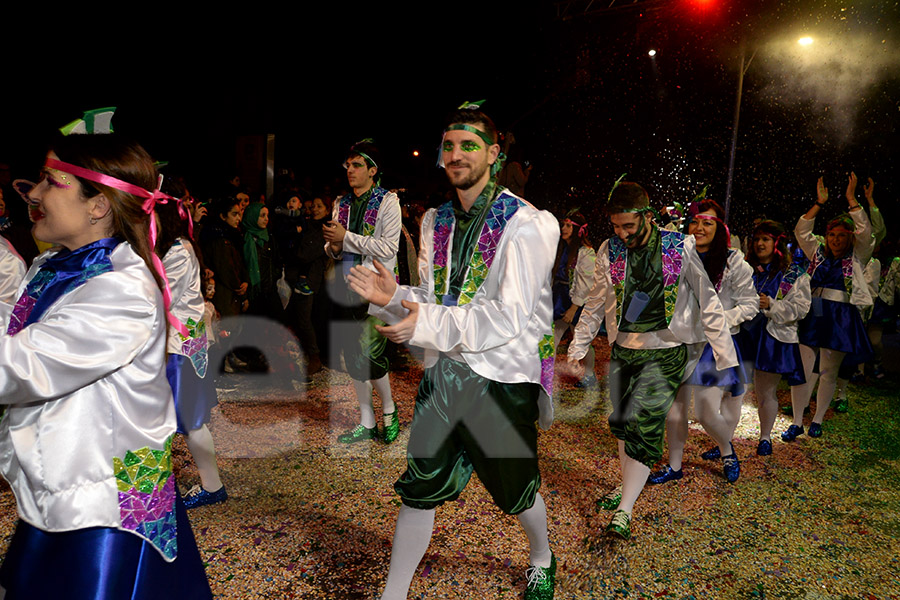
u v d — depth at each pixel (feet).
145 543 4.83
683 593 8.70
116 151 4.75
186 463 12.45
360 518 10.36
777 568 9.44
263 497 11.03
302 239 19.29
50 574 4.58
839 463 13.96
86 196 4.69
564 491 11.93
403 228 14.14
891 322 22.70
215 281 18.16
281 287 21.66
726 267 12.21
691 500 11.74
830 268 15.94
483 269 7.27
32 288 4.87
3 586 4.76
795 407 15.57
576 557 9.53
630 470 10.22
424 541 7.55
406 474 7.52
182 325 9.64
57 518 4.54
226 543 9.38
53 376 4.32
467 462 7.68
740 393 12.26
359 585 8.45
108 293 4.53
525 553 9.44
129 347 4.60
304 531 9.84
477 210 7.39
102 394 4.64
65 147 4.66
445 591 8.45
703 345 10.98
